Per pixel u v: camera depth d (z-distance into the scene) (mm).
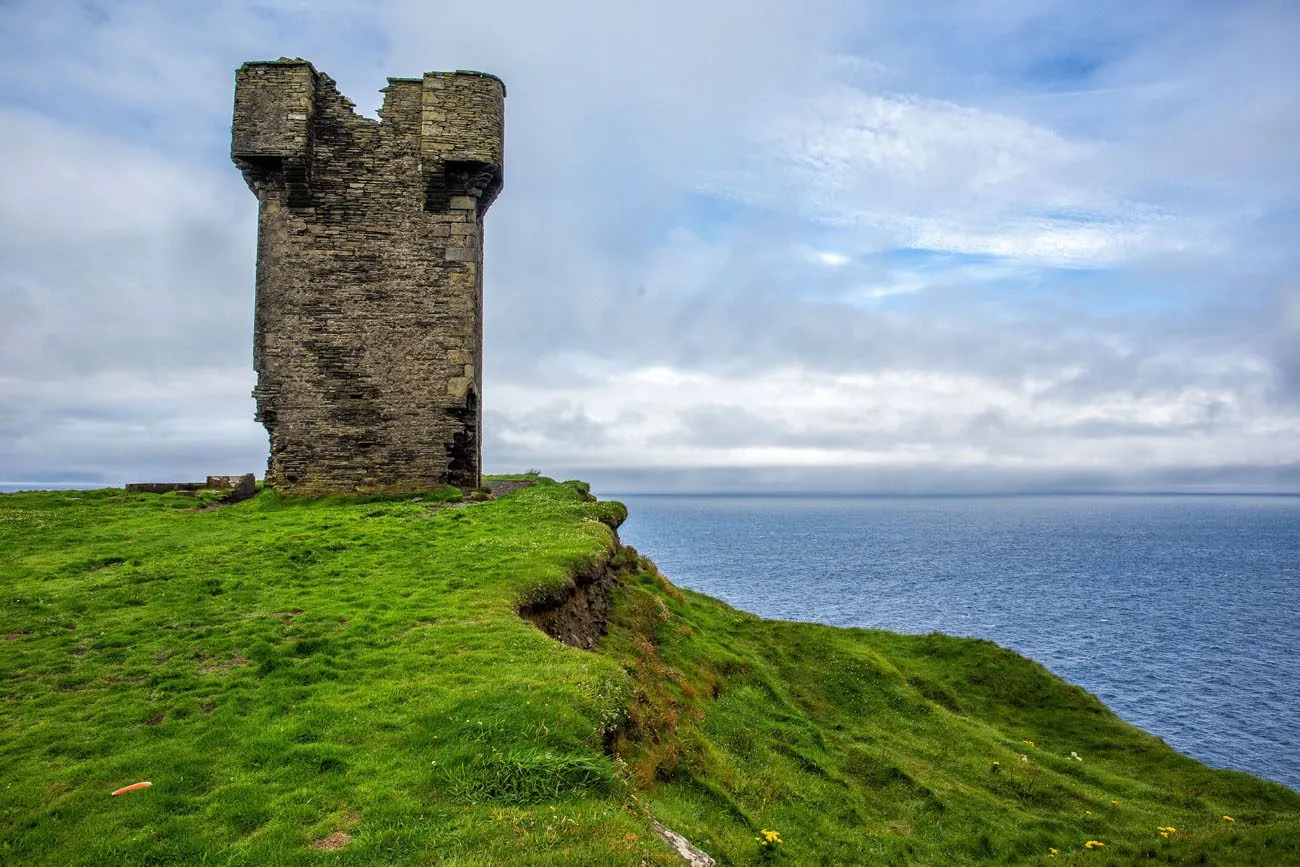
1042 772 24891
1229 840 17344
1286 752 48531
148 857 8805
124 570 20609
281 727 11633
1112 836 20531
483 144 32656
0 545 23578
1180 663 72750
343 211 32312
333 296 32188
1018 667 35531
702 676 23266
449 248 32625
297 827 9266
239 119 31562
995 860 18234
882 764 22344
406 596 17828
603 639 21047
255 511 29844
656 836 9594
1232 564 178625
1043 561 178125
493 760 10328
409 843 8867
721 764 17344
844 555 183000
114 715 12281
